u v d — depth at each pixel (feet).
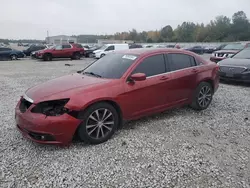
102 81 12.16
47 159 10.20
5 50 74.38
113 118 12.07
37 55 71.72
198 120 15.05
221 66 27.66
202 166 9.69
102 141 11.75
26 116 10.60
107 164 9.84
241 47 44.16
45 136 10.27
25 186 8.43
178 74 14.87
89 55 85.40
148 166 9.70
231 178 8.90
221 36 260.01
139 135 12.67
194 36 280.51
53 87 11.75
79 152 10.80
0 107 17.84
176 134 12.86
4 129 13.42
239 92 23.27
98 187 8.41
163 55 14.64
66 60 73.46
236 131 13.35
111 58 15.05
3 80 31.40
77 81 12.42
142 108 13.28
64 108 10.55
